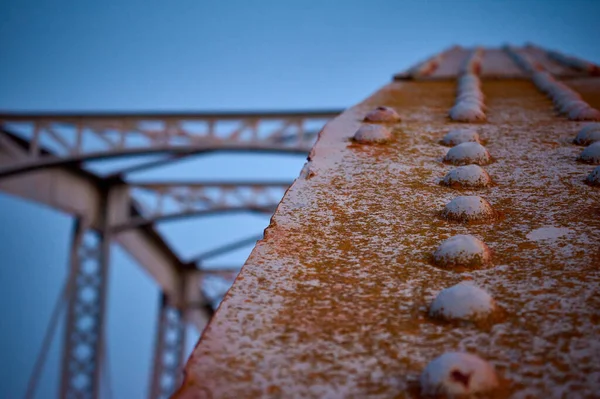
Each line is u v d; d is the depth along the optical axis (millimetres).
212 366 414
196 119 4961
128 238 6496
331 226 609
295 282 506
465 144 823
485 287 496
